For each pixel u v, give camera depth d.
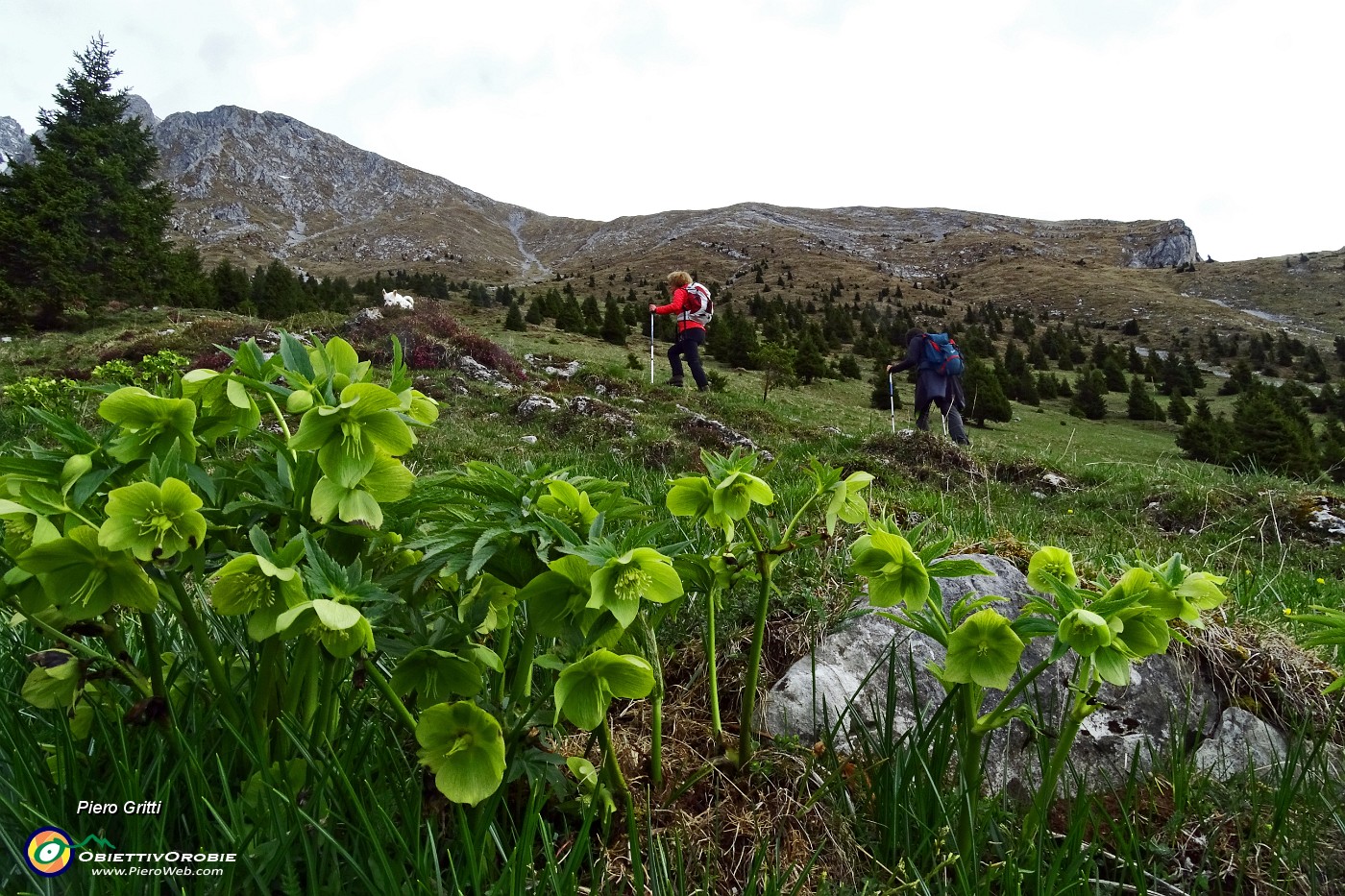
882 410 30.25
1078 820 1.51
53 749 1.46
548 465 1.43
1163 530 8.54
